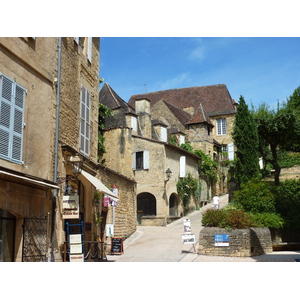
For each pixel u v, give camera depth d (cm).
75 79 1322
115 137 2673
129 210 2070
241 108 2564
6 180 891
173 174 2867
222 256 1452
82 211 1384
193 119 3997
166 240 1856
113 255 1527
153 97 5109
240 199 1966
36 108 1037
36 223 1004
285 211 1873
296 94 3353
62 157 1167
